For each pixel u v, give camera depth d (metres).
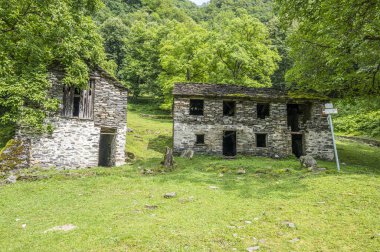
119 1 82.25
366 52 13.30
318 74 17.38
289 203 7.94
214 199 8.66
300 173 12.28
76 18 13.96
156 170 13.83
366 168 14.87
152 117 35.69
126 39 53.59
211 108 20.28
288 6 14.62
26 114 12.33
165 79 31.78
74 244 5.50
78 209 8.00
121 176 12.75
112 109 17.50
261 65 26.77
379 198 7.84
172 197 9.01
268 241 5.54
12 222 7.08
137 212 7.49
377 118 30.05
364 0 10.95
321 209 7.31
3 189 10.38
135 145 21.66
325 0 11.80
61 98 15.88
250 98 20.25
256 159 17.81
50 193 9.91
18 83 11.39
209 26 53.41
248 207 7.75
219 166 14.58
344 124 33.28
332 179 10.20
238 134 20.08
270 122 20.39
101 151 20.11
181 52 30.30
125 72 47.62
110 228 6.31
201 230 6.05
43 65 12.79
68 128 15.86
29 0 12.05
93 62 16.67
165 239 5.59
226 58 26.50
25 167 14.19
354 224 6.24
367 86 16.84
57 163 15.30
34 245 5.55
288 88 22.09
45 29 12.88
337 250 5.11
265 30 27.78
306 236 5.74
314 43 16.23
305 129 20.17
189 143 19.69
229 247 5.28
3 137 15.99
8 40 11.89
